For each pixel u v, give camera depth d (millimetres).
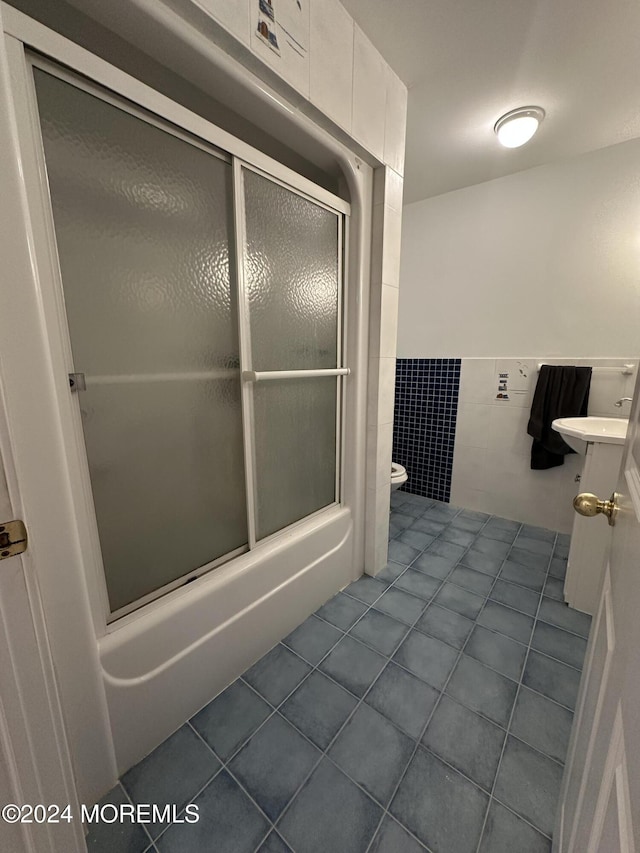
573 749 762
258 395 1239
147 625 964
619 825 360
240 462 1222
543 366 2191
